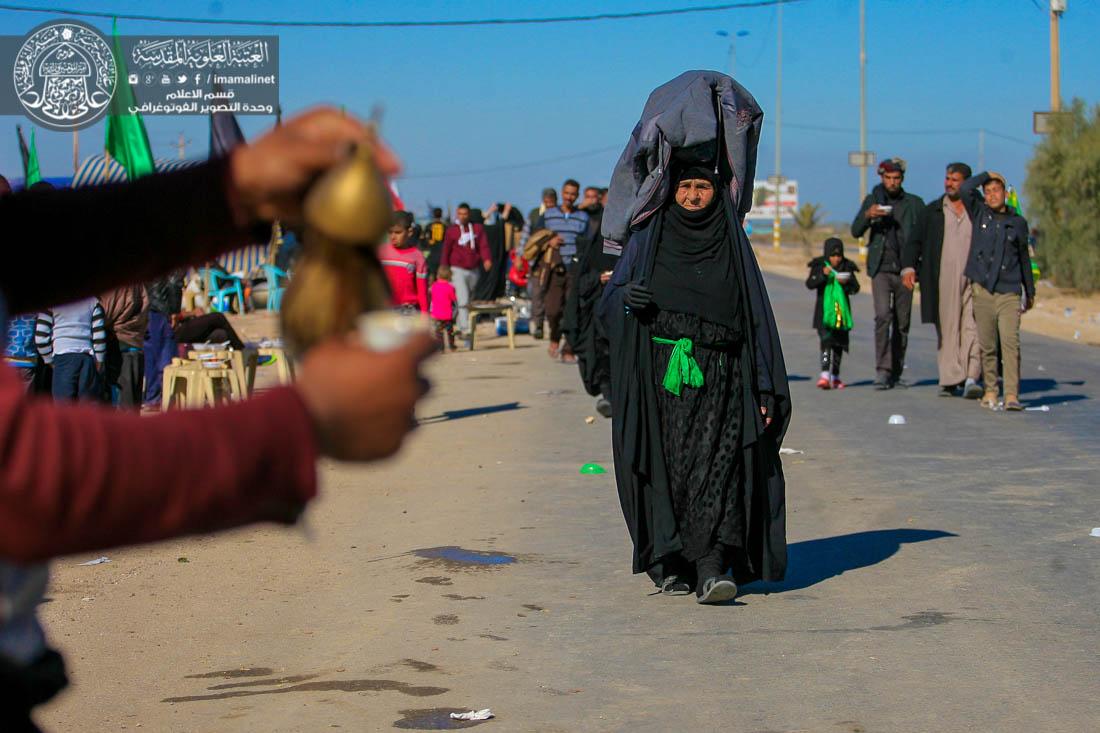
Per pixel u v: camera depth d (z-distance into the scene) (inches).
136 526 37.5
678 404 229.5
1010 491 327.0
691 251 232.7
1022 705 174.9
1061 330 938.7
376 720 170.1
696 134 231.1
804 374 614.2
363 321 39.1
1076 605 223.9
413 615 222.5
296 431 38.3
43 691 60.5
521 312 1000.9
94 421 37.1
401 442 39.2
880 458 377.1
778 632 211.5
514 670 192.4
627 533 286.0
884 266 550.6
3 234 56.7
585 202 575.2
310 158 39.8
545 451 400.8
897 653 199.0
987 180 483.8
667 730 167.0
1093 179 1311.5
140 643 206.1
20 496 35.5
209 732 165.2
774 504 232.2
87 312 377.1
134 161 660.1
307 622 218.5
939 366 519.5
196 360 470.3
